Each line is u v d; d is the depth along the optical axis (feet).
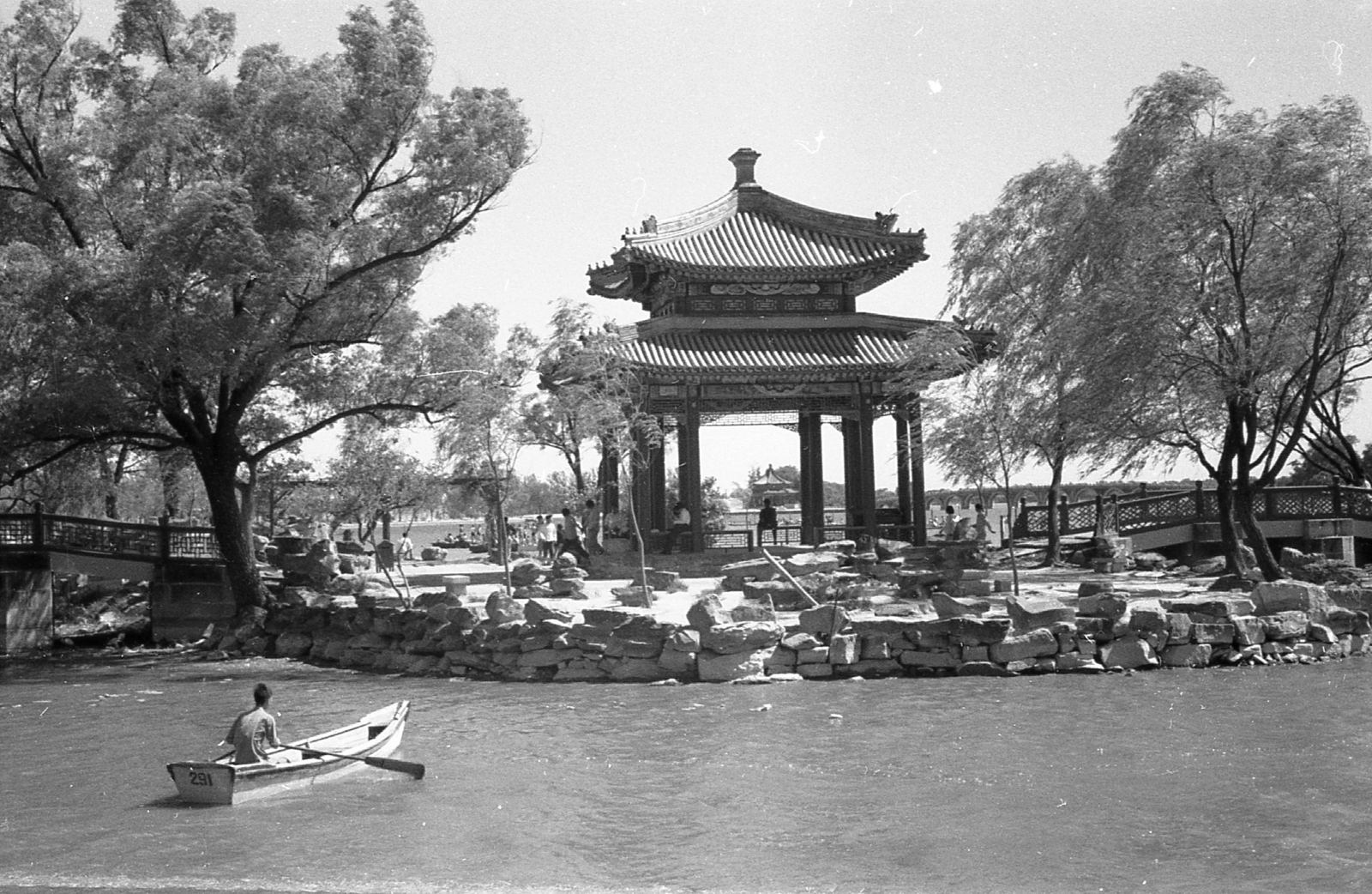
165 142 125.70
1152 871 50.39
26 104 127.85
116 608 168.96
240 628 131.13
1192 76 120.16
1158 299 116.37
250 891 50.42
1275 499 159.12
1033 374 150.10
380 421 144.87
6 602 139.13
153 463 188.85
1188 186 114.73
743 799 62.23
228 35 140.56
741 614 98.43
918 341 144.05
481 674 103.35
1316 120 114.32
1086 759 68.33
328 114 124.06
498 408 123.03
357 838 57.11
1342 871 49.83
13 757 77.56
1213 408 122.21
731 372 144.77
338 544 179.22
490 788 65.31
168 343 117.29
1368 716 77.77
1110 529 161.79
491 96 130.93
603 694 91.61
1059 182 163.12
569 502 169.27
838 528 152.87
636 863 52.85
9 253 115.85
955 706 83.10
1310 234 114.83
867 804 60.75
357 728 73.41
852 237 158.30
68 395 118.11
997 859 52.24
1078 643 95.50
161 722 88.84
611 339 145.48
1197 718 78.02
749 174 165.99
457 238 134.82
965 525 139.85
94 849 56.44
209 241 114.62
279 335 125.90
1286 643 99.76
